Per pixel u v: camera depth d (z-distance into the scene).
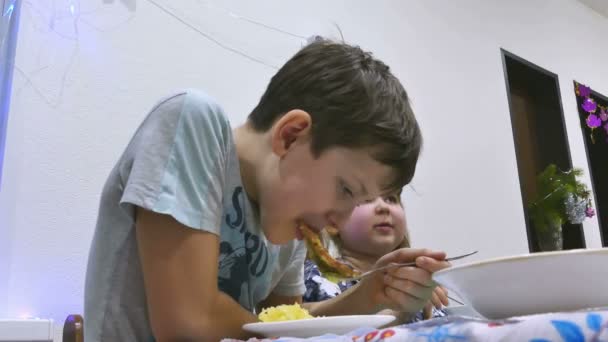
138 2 1.54
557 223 2.88
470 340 0.40
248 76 1.72
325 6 2.00
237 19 1.74
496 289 0.50
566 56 3.33
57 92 1.36
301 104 0.78
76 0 1.44
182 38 1.60
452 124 2.40
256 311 1.01
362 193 0.75
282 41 1.83
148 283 0.68
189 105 0.76
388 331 0.45
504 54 2.83
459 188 2.33
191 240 0.68
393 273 0.89
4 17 1.29
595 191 3.23
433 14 2.48
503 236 2.45
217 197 0.73
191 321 0.65
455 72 2.50
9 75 1.28
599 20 3.72
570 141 3.18
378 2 2.22
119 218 0.77
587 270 0.46
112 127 1.42
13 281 1.22
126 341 0.75
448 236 2.21
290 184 0.76
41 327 1.10
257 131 0.83
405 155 0.75
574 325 0.36
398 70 2.22
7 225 1.23
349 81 0.76
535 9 3.18
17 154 1.27
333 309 0.96
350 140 0.72
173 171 0.71
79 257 1.31
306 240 0.82
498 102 2.68
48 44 1.37
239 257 0.84
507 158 2.62
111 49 1.46
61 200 1.31
